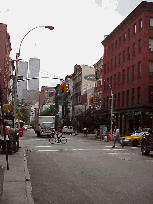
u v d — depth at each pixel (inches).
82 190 309.9
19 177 355.9
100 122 1900.8
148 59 1752.0
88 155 708.0
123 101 2071.9
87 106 3142.2
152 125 1720.0
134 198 275.9
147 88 1734.7
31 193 288.0
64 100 4392.2
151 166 515.8
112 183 350.3
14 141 663.1
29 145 1050.1
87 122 1941.4
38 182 353.4
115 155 718.5
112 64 2338.8
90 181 362.3
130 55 1955.0
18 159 550.6
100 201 263.7
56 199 269.6
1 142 641.0
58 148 928.9
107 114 2373.3
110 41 2400.3
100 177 391.9
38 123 1807.3
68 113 4202.8
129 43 1979.6
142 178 387.2
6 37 2578.7
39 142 1239.5
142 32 1774.1
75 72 3900.1
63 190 309.1
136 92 1823.3
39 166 500.1
